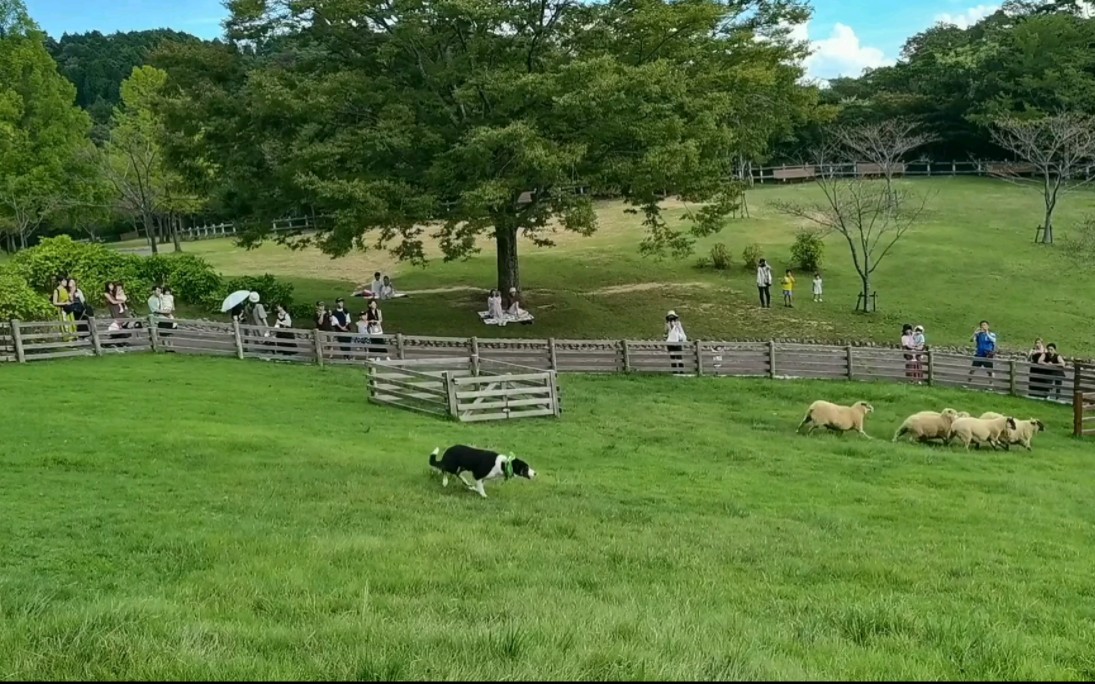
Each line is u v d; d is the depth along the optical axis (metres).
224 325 24.33
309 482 12.91
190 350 24.39
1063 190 62.19
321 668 5.25
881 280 42.78
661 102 30.20
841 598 8.81
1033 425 19.78
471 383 19.69
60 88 51.53
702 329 35.03
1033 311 37.59
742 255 47.53
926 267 44.53
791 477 15.96
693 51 34.06
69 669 5.22
